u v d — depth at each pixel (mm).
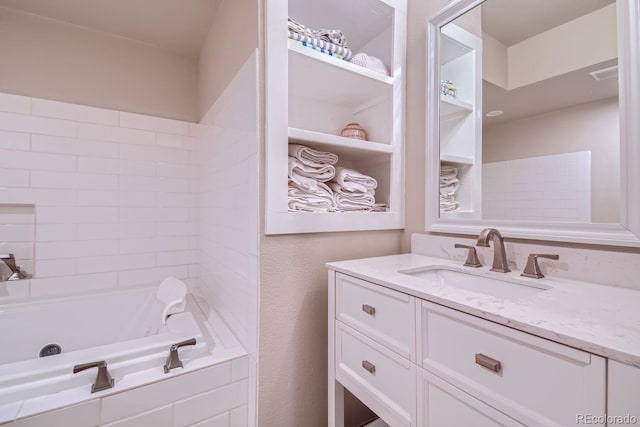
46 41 1492
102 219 1632
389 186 1315
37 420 732
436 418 624
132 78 1710
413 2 1270
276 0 961
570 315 500
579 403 410
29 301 1395
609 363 380
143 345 989
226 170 1292
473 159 1015
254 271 984
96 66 1612
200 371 951
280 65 964
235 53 1165
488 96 971
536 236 831
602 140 718
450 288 676
